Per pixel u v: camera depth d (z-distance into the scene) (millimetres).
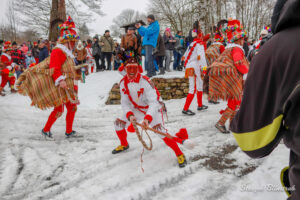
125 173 2631
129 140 3684
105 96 6762
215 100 3674
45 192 2311
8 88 9562
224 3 9602
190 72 4895
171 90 6719
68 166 2846
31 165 2846
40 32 17688
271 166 2520
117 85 6512
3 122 4559
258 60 980
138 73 2689
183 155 2758
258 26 12875
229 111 3678
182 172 2600
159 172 2623
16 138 3695
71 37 3473
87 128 4387
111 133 4059
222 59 3625
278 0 983
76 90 3705
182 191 2248
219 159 2871
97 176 2596
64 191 2330
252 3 12367
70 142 3627
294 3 859
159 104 2822
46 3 15180
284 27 942
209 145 3312
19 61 9438
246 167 2613
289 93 824
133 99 2799
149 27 6824
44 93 3379
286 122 853
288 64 840
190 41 6754
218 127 3795
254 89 979
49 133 3727
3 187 2373
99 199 2164
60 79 3273
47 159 3029
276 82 892
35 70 3412
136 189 2293
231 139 3459
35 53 11445
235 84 3520
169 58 9297
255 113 970
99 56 10703
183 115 5000
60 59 3402
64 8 11781
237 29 3578
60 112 3637
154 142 3535
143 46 7113
